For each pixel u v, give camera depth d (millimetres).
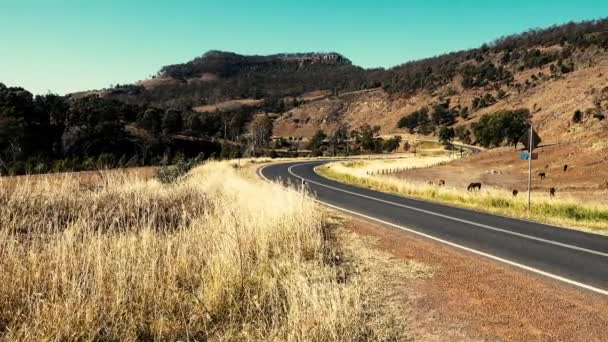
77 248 5508
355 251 7945
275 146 139250
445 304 5477
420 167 48875
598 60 159125
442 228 11039
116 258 5211
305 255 7191
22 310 4215
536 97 141875
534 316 5117
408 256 7719
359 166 47750
